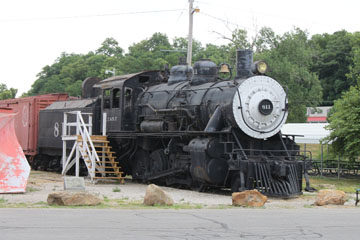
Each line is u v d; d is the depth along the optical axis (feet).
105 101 77.00
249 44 169.78
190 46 91.45
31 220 32.71
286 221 34.22
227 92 57.72
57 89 258.98
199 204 45.96
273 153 59.62
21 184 53.06
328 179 87.40
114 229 29.71
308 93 172.86
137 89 73.41
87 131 73.05
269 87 58.59
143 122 69.36
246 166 54.03
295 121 177.58
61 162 85.61
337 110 91.09
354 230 30.53
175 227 30.96
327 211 41.11
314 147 130.52
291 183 54.85
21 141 100.22
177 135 61.93
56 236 26.99
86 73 275.59
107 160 75.61
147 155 70.44
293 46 168.96
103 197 50.24
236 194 44.98
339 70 235.61
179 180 63.82
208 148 56.13
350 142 83.92
